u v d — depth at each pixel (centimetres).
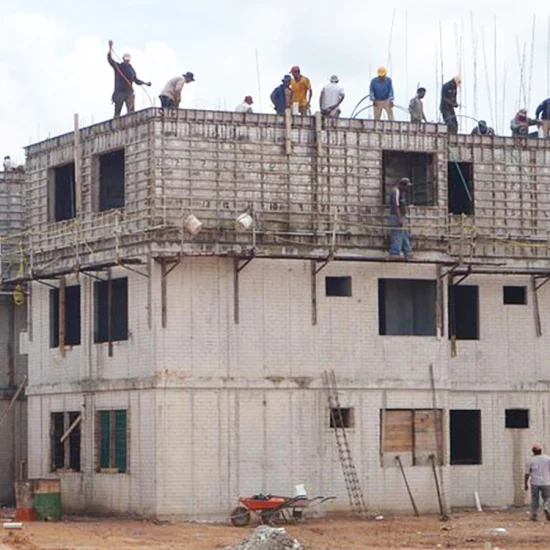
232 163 5472
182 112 5438
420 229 5675
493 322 5891
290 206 5522
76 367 5788
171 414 5378
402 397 5650
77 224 5719
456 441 5912
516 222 5862
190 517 5366
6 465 6431
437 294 5719
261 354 5478
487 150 5850
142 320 5450
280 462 5478
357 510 5553
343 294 5619
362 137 5622
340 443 5550
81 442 5738
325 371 5556
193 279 5422
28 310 6062
